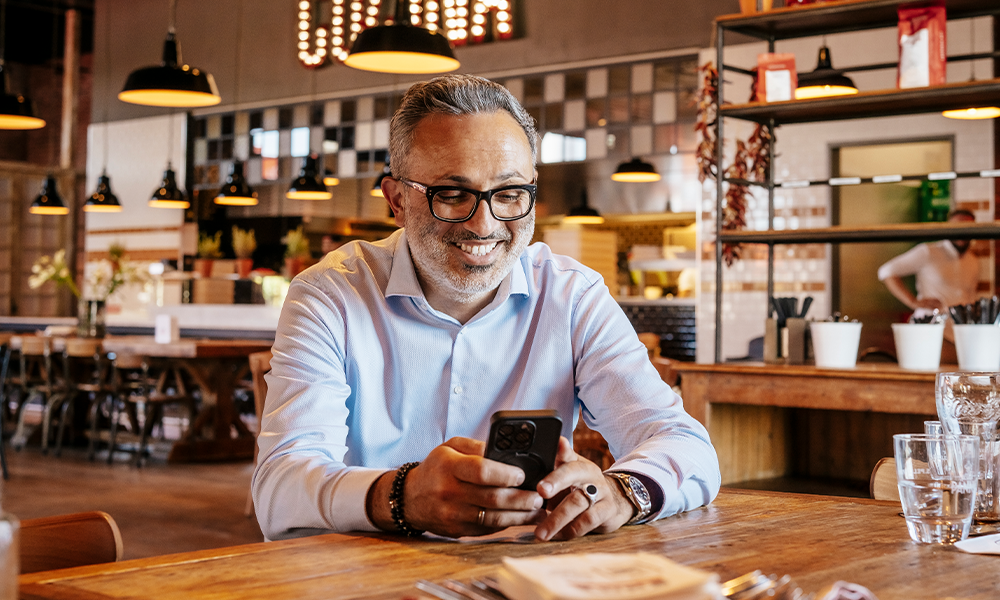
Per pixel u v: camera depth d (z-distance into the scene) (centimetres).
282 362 147
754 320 761
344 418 146
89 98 1369
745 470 336
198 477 648
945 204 749
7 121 644
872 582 95
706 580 73
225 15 1066
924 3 320
